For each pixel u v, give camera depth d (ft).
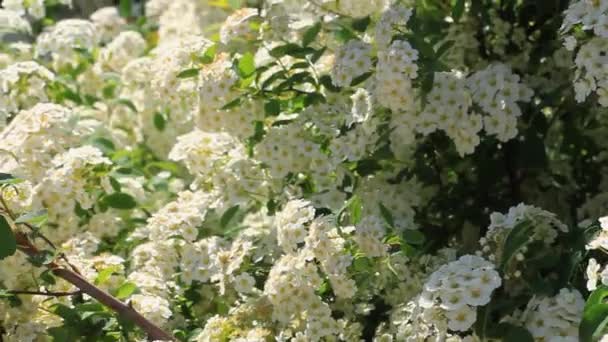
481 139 14.75
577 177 15.79
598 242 10.65
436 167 15.20
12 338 12.69
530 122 14.96
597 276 10.55
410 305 12.19
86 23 18.58
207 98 14.30
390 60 13.03
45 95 16.49
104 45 22.26
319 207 14.08
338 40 14.90
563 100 15.11
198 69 14.79
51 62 20.13
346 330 12.81
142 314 12.77
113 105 19.40
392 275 12.91
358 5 14.32
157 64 16.19
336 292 12.44
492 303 11.21
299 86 15.46
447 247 14.65
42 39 18.47
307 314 12.57
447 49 14.56
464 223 14.75
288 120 14.90
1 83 15.89
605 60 12.37
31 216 11.87
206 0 21.42
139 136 19.49
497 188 15.39
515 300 11.37
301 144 14.61
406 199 14.49
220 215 15.02
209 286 14.26
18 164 13.55
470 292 10.67
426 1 15.34
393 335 12.71
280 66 15.34
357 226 12.35
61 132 13.89
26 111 14.14
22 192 13.10
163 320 12.89
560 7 14.93
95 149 14.01
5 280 12.53
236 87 14.38
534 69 15.56
